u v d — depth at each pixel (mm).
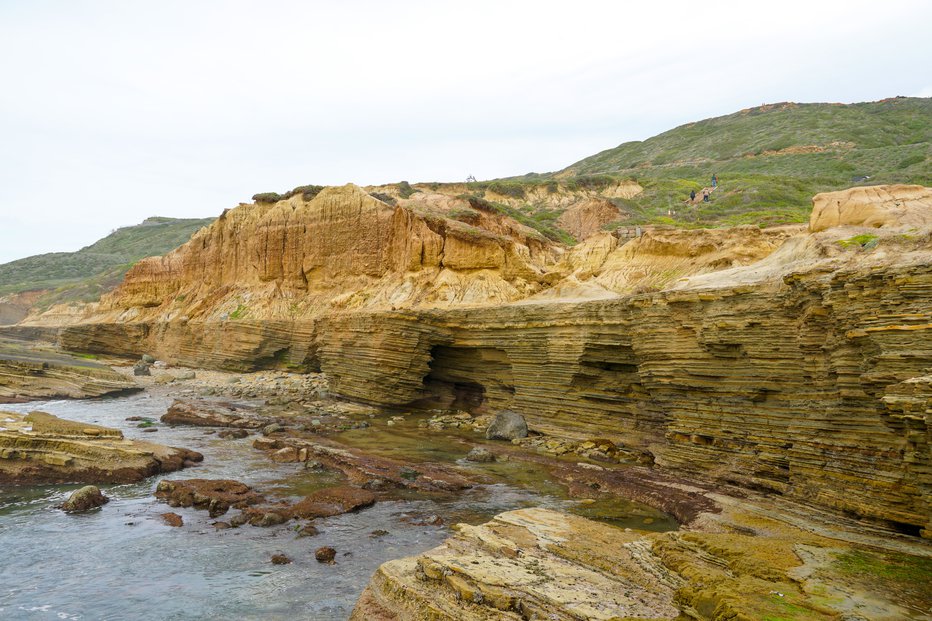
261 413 40469
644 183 104562
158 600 14188
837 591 11844
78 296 123750
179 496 21219
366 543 17781
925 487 14984
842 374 18281
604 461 27984
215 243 73938
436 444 31922
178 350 67750
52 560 16328
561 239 75438
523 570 13375
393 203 69438
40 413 30016
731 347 23484
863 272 18297
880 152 91125
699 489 22109
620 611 11500
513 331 37219
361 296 55312
